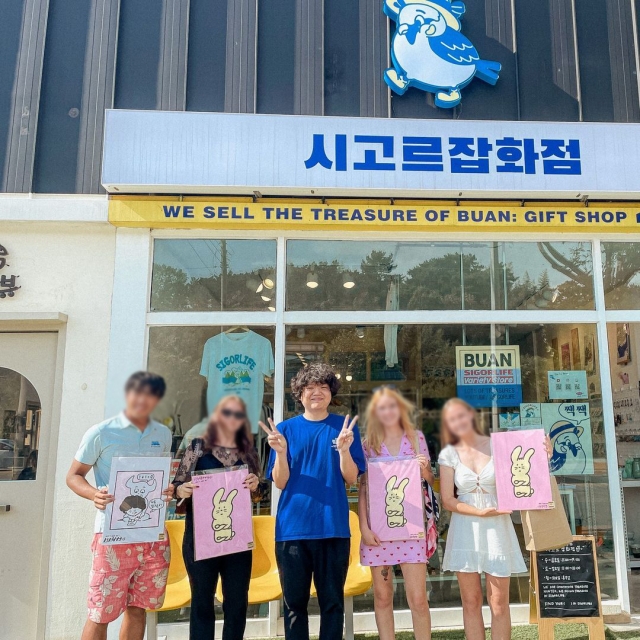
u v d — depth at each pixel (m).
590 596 3.65
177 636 3.99
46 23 4.62
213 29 4.73
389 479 3.17
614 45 4.91
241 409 3.21
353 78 4.72
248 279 4.43
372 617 4.12
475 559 3.13
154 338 4.32
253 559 3.83
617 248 4.67
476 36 4.84
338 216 4.39
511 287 4.55
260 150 4.28
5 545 4.00
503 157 4.38
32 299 4.24
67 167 4.43
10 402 4.17
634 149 4.44
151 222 4.29
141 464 2.98
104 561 2.92
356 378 4.39
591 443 4.40
